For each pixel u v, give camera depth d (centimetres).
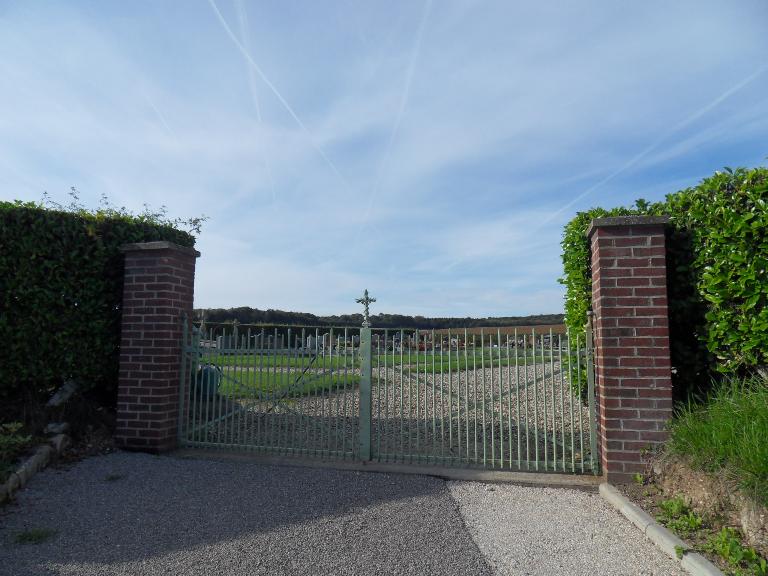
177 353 704
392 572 357
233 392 697
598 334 563
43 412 665
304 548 393
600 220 552
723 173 550
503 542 409
